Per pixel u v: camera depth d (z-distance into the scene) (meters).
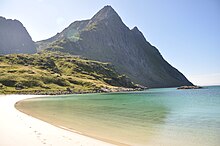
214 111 53.91
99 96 135.75
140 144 24.25
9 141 22.89
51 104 76.12
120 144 23.84
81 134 28.12
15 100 93.12
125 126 34.75
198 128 32.94
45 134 26.72
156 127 33.88
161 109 60.50
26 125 32.22
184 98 109.62
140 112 53.59
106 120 40.53
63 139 24.55
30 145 21.62
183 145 24.05
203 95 134.00
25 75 198.50
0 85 170.38
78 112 52.69
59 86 199.38
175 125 35.66
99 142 24.00
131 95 146.88
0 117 39.84
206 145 23.94
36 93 157.50
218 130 31.36
